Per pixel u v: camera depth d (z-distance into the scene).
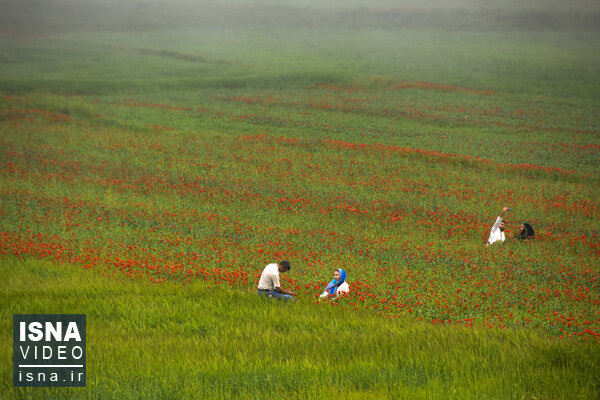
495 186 118.19
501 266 67.44
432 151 149.25
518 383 31.69
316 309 48.81
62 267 65.56
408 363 35.06
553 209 101.06
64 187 111.19
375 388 31.23
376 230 86.75
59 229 84.31
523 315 50.72
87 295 54.62
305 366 34.25
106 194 106.62
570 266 68.81
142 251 72.56
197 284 57.59
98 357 36.62
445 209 98.94
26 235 80.31
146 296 53.22
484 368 34.12
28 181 115.19
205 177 121.19
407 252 73.31
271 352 37.56
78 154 139.88
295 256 70.88
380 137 171.88
